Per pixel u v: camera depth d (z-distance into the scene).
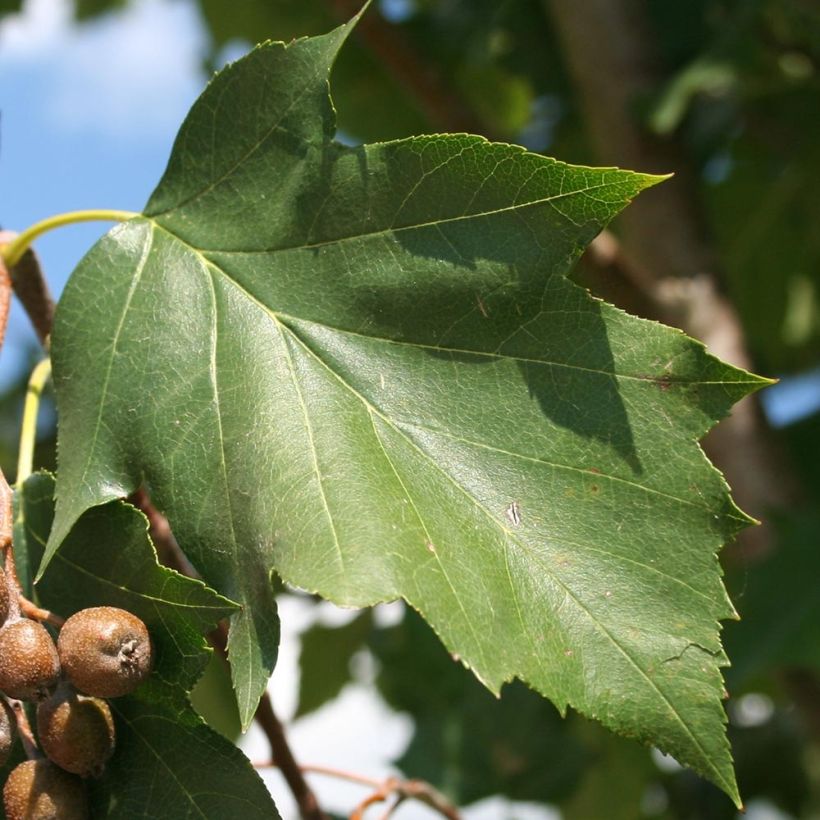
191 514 0.33
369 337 0.34
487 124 0.59
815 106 0.60
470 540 0.32
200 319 0.34
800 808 0.60
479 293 0.33
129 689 0.32
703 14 0.57
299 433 0.33
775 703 0.61
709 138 0.59
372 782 0.40
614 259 0.53
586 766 0.53
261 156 0.34
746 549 0.52
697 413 0.32
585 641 0.32
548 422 0.33
